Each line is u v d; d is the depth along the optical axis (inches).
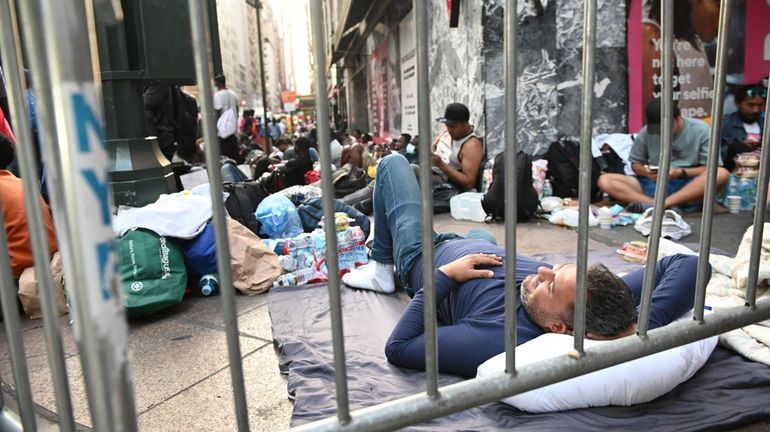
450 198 252.7
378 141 732.7
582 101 54.4
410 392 84.5
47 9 28.5
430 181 49.6
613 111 277.3
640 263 150.9
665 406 76.2
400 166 121.3
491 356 84.3
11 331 43.0
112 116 168.2
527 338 84.5
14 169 160.7
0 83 158.2
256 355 103.4
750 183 215.2
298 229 177.8
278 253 154.1
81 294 30.7
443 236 122.1
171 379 94.4
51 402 88.2
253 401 86.4
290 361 97.6
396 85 583.2
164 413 83.6
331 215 46.4
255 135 877.8
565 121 277.9
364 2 610.5
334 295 47.8
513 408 78.2
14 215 125.5
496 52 274.8
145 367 99.3
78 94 29.6
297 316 119.1
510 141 51.9
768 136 65.2
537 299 83.3
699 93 277.7
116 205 166.7
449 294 97.3
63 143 29.5
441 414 54.2
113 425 32.3
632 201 224.2
